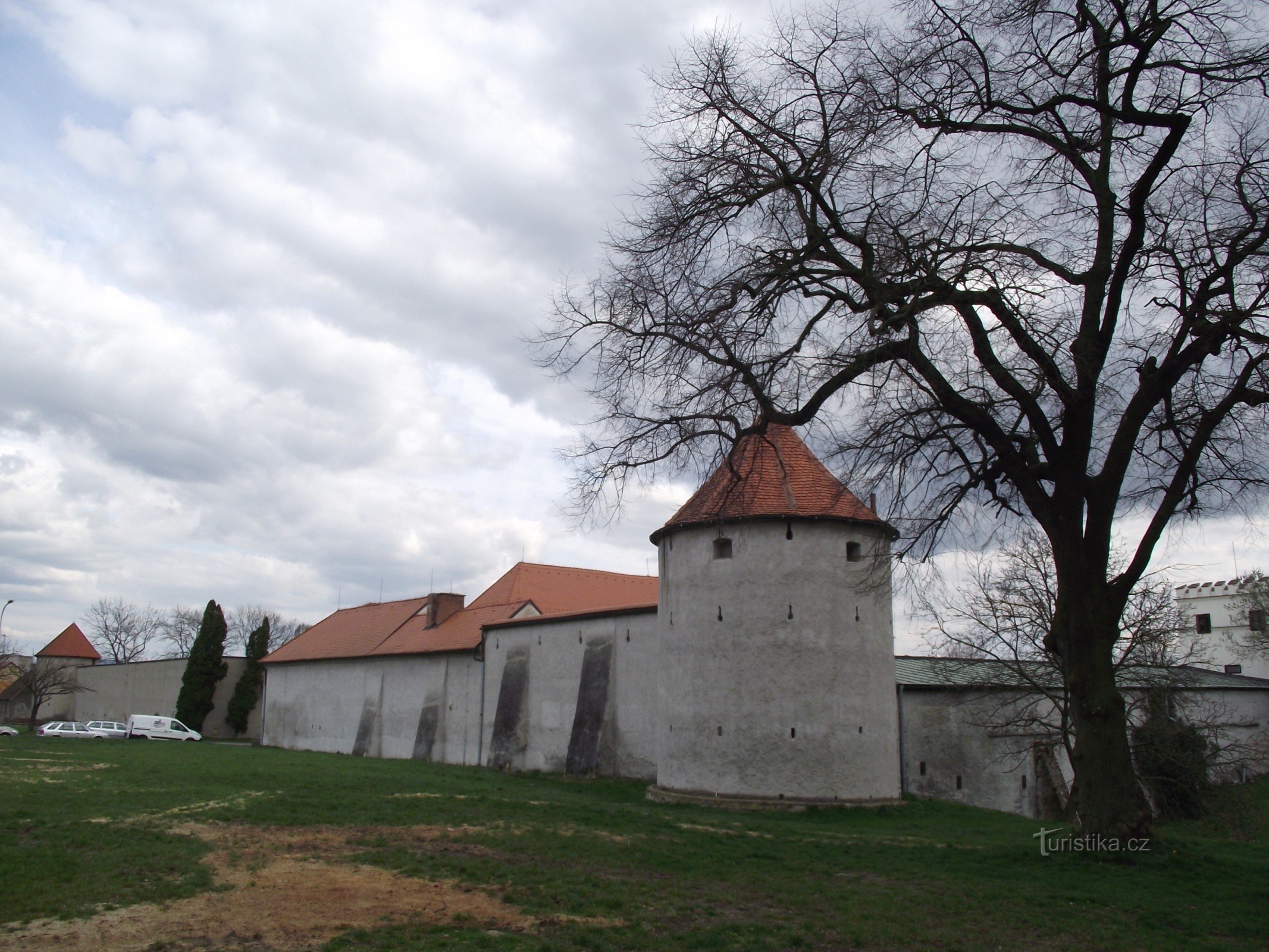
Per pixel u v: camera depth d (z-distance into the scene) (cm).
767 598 2262
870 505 1625
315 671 4856
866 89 1395
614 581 4409
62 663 7894
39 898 1042
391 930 971
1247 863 1446
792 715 2202
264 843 1411
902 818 2145
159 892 1087
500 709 3372
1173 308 1375
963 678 2794
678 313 1420
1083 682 1441
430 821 1658
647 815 1912
